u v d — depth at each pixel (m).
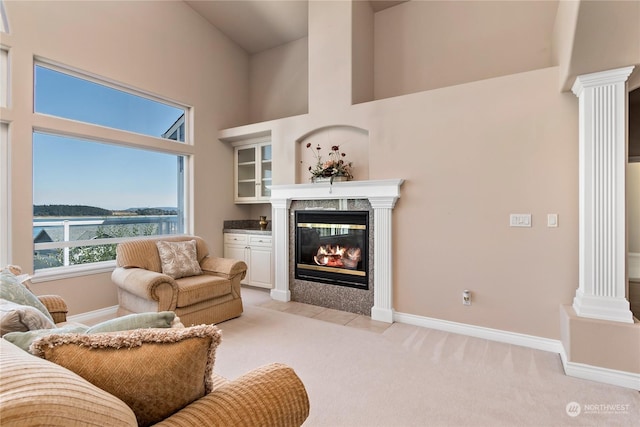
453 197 3.05
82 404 0.61
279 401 0.99
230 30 4.91
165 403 0.83
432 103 3.14
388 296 3.36
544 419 1.78
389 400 1.95
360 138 3.70
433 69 3.83
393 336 2.96
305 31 4.80
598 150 2.27
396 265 3.36
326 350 2.65
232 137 4.83
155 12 4.03
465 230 3.00
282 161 4.22
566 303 2.59
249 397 0.95
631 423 1.74
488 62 3.54
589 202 2.30
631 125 3.88
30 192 3.03
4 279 1.67
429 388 2.08
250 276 4.71
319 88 3.89
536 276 2.70
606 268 2.24
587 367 2.20
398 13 4.04
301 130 4.04
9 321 1.09
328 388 2.08
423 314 3.22
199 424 0.81
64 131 3.25
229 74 5.09
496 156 2.85
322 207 3.87
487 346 2.73
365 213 3.54
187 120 4.53
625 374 2.11
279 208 4.20
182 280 3.26
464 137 2.99
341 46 3.73
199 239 3.83
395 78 4.05
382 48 4.14
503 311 2.83
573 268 2.57
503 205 2.83
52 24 3.12
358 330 3.11
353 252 3.69
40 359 0.70
